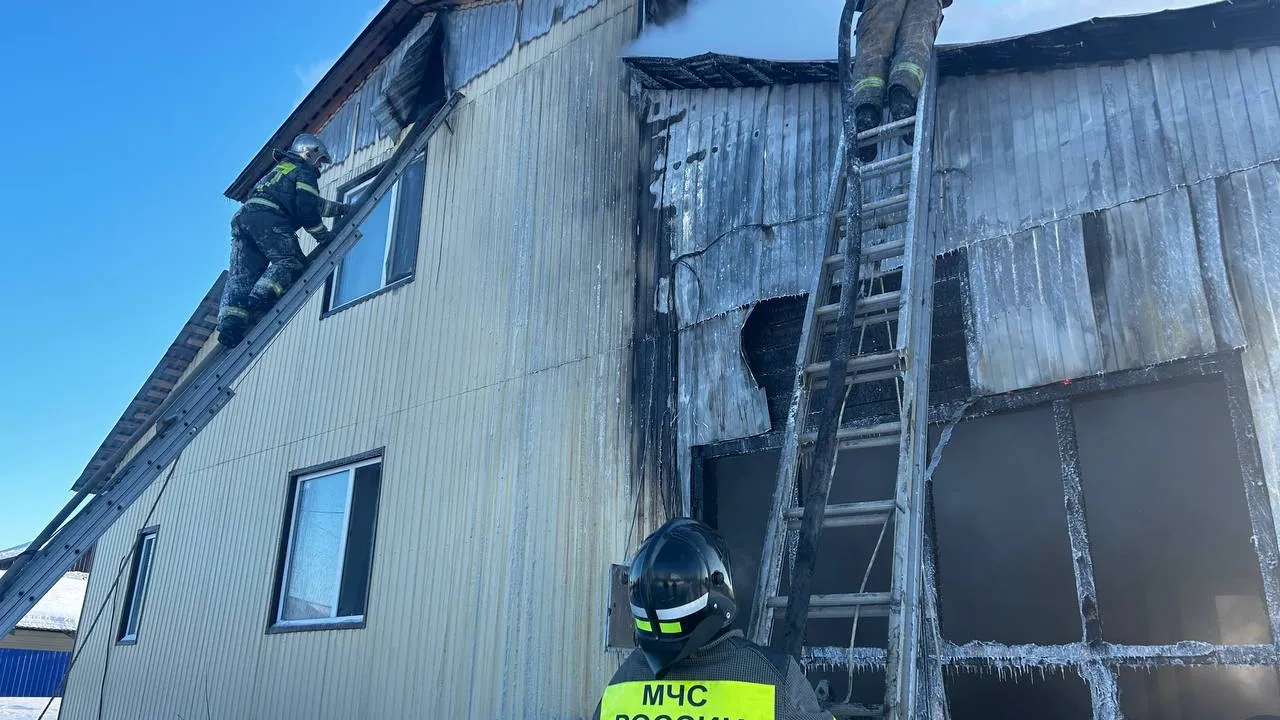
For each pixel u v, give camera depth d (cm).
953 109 440
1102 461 471
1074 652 341
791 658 214
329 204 576
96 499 418
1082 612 344
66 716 937
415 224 767
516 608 549
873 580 543
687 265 527
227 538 820
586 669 498
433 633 596
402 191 795
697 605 210
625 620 468
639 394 528
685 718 204
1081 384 367
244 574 780
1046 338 381
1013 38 406
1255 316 333
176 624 838
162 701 813
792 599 298
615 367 549
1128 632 525
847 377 371
